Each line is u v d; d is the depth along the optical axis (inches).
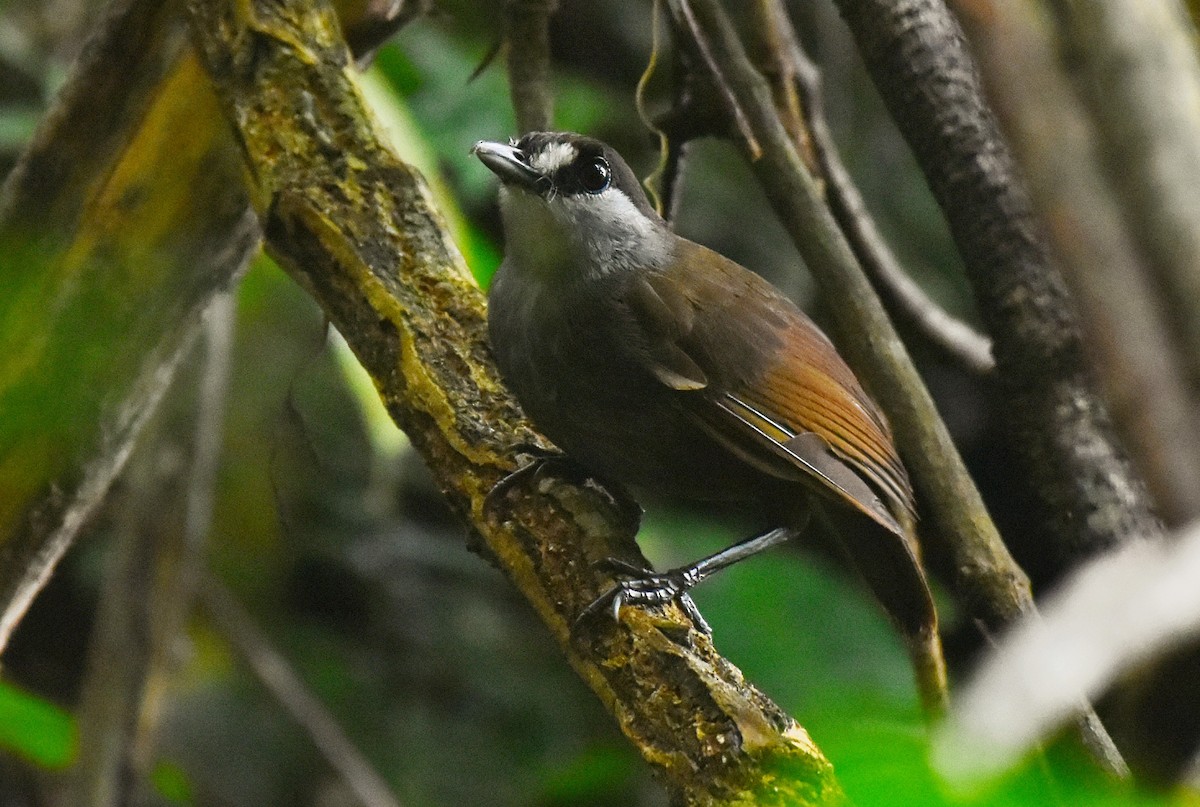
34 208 249.8
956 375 451.2
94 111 247.8
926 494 227.1
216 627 472.1
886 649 375.9
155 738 394.3
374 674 508.4
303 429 266.5
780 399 266.2
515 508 223.5
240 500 472.4
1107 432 218.4
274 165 241.4
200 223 256.8
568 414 268.4
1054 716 96.2
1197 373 74.2
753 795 169.5
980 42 85.8
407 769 481.7
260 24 245.0
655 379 265.3
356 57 273.9
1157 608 72.6
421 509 555.2
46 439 251.9
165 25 246.5
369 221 241.4
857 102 529.3
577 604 209.5
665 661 190.1
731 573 390.9
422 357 234.7
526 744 500.7
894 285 287.9
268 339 457.4
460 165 371.6
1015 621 214.1
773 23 273.9
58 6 438.0
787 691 359.3
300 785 469.7
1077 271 79.2
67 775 328.8
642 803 424.5
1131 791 92.4
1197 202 73.6
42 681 493.0
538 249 266.8
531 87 287.1
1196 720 92.7
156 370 261.9
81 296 249.9
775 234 537.3
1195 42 78.4
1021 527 328.8
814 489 259.8
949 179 236.5
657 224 287.1
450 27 387.2
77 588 486.9
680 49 257.0
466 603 535.8
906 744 96.3
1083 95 78.7
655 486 283.6
